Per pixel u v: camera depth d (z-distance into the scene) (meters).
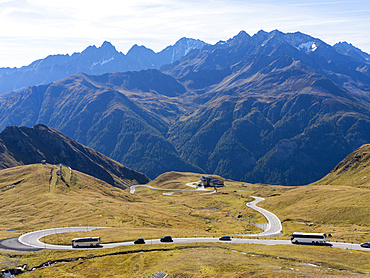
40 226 178.00
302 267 99.94
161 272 102.31
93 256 121.19
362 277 86.69
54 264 116.12
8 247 131.88
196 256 115.38
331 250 120.38
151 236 147.00
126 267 111.00
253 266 102.25
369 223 165.38
